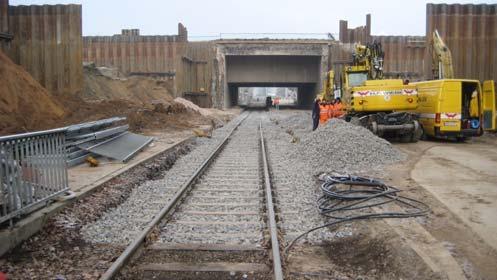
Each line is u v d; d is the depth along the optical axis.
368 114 21.69
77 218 8.06
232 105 67.69
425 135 22.31
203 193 10.69
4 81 19.23
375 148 15.01
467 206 8.95
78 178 10.70
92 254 6.72
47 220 7.56
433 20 32.38
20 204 6.99
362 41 47.28
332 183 11.01
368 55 23.80
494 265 6.07
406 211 8.66
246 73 55.34
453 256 6.37
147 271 6.15
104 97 34.28
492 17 32.38
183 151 17.48
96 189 9.78
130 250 6.41
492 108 22.84
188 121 29.80
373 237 7.32
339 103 24.34
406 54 44.81
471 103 21.23
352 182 10.87
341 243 7.47
